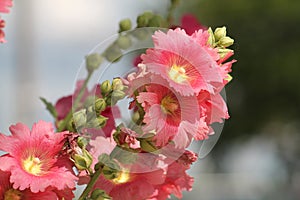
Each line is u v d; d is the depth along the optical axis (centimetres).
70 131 156
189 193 1091
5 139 149
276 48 1247
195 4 1267
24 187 146
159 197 155
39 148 150
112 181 154
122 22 179
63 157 151
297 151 1227
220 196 1167
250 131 1283
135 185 153
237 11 1248
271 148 1245
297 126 1253
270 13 1235
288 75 1241
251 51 1252
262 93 1266
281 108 1262
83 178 153
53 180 148
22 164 149
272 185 1178
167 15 192
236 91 1280
